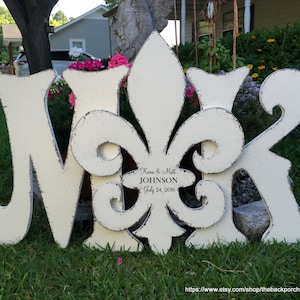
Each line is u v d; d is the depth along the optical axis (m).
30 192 2.10
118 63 2.38
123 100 2.53
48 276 1.90
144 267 1.96
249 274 1.85
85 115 1.94
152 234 2.06
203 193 2.01
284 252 2.01
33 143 2.04
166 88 1.93
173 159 1.99
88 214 2.45
